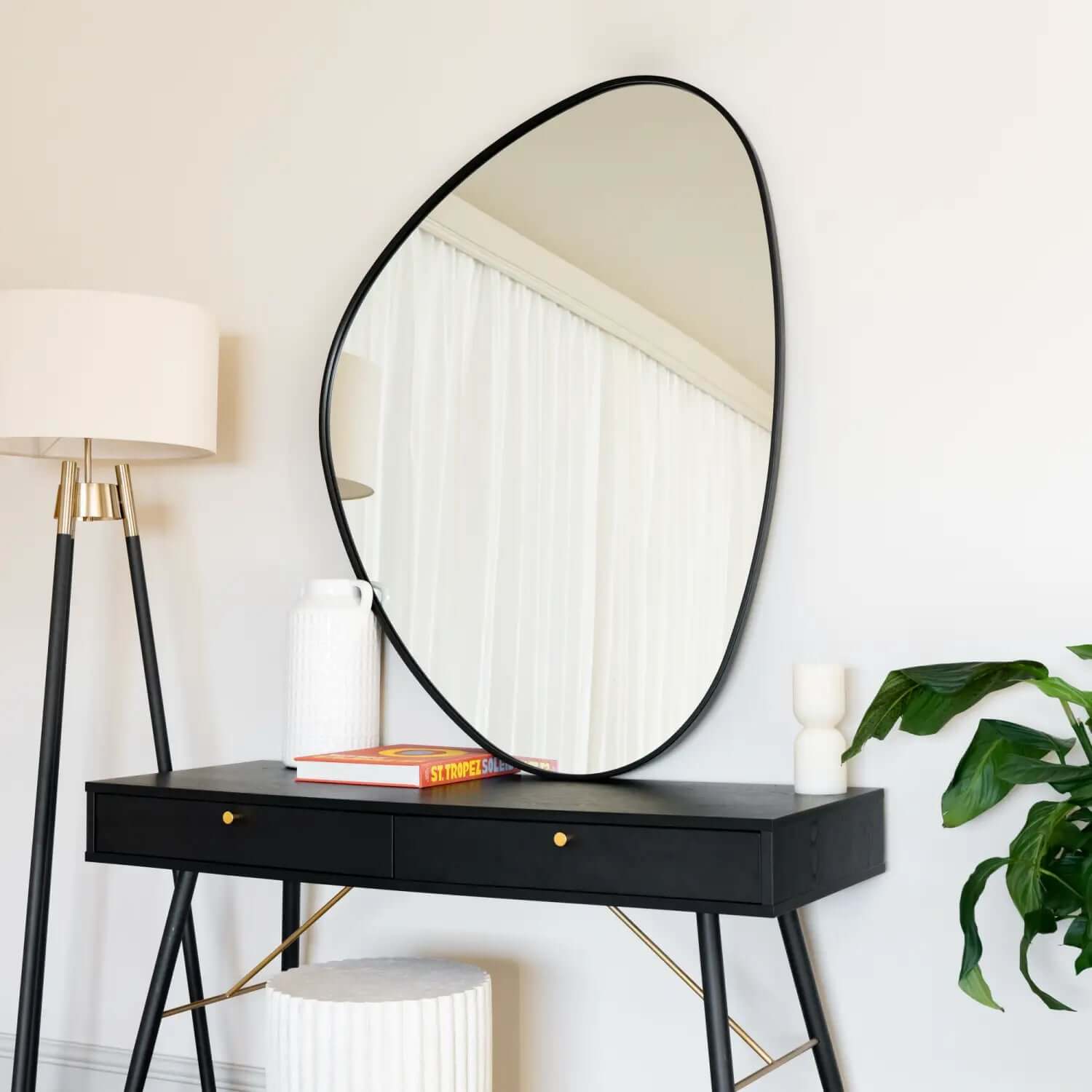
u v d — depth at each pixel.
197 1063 2.47
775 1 2.12
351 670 2.26
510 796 1.90
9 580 2.74
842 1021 2.01
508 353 2.24
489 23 2.36
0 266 2.74
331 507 2.44
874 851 1.93
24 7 2.75
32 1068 2.15
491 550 2.22
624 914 2.04
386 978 1.95
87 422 2.11
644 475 2.12
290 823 1.92
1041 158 1.94
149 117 2.66
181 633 2.56
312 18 2.52
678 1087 2.13
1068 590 1.89
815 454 2.05
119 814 2.06
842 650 2.02
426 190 2.40
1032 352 1.93
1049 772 1.57
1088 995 1.85
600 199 2.19
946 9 2.01
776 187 2.10
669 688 2.07
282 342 2.51
